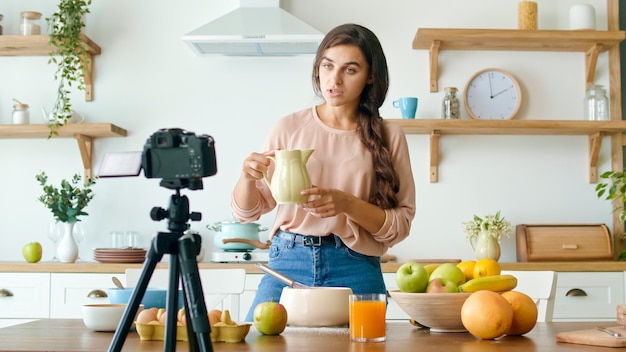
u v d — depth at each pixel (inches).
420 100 150.1
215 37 135.1
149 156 43.5
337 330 58.8
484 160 150.1
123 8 151.8
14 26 151.2
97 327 57.6
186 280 41.4
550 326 62.4
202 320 40.9
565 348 47.7
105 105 150.6
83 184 149.1
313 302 60.2
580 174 151.0
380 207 74.4
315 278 72.2
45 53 149.9
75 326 61.6
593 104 145.3
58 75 151.3
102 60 150.9
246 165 67.5
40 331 57.5
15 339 52.0
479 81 149.2
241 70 150.8
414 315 57.5
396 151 76.5
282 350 46.9
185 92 150.6
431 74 148.7
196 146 42.9
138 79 150.7
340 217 72.2
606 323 64.8
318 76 77.9
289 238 73.6
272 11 140.6
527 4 146.3
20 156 150.4
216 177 149.3
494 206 149.6
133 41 151.3
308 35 135.0
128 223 148.9
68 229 140.4
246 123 150.2
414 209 76.4
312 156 75.6
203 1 151.8
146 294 63.1
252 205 73.5
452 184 149.4
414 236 148.4
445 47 149.2
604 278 132.6
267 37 135.2
